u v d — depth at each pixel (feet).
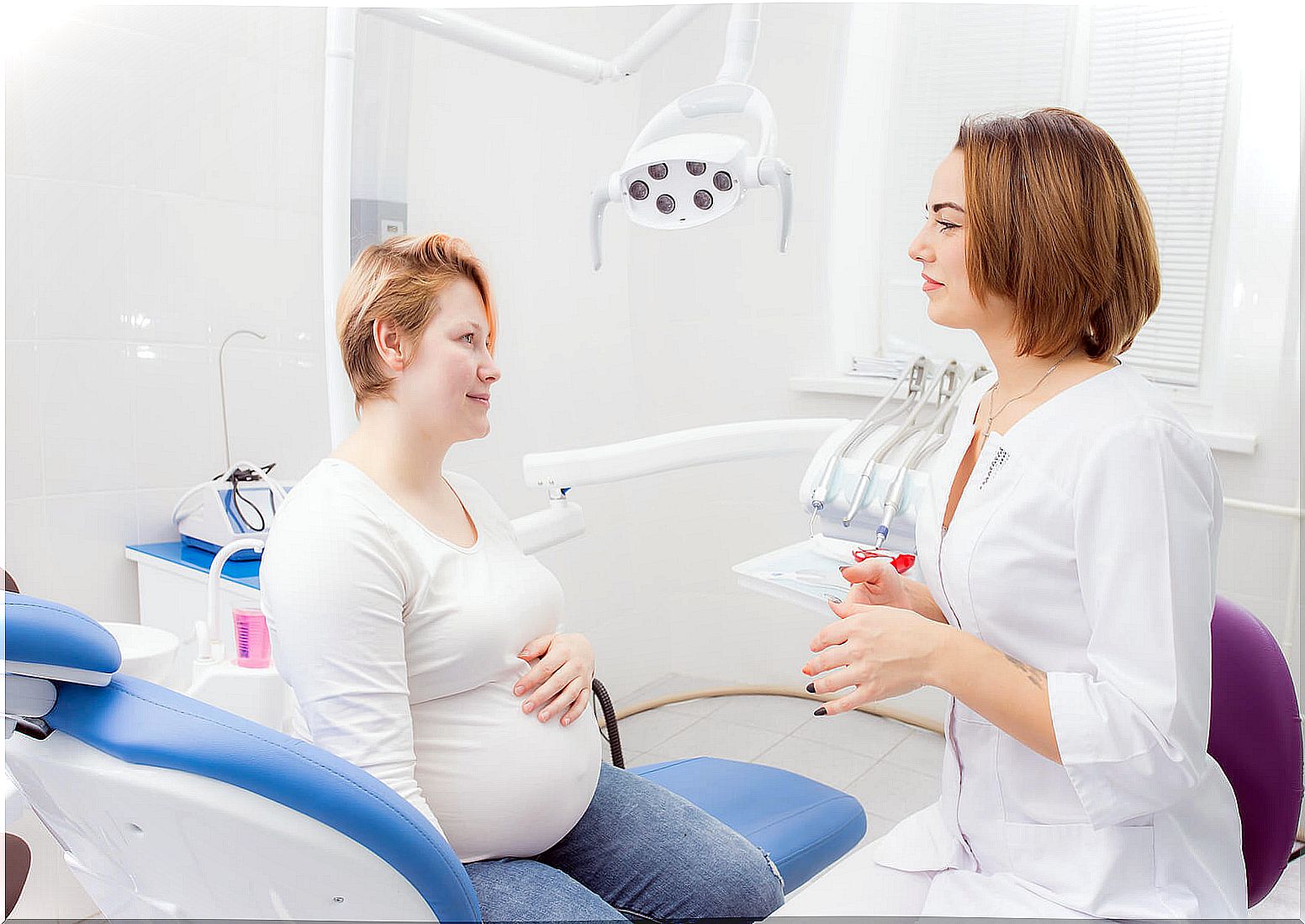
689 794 4.19
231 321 5.00
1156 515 2.63
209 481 4.95
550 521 4.38
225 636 4.52
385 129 4.56
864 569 3.32
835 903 3.33
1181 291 4.65
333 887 2.32
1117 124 4.68
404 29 4.50
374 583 2.72
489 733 3.03
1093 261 2.80
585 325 5.34
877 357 5.14
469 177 5.00
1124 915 2.85
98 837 2.54
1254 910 4.51
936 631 2.76
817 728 5.25
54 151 4.45
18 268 4.42
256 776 2.16
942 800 3.45
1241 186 4.47
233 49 4.83
